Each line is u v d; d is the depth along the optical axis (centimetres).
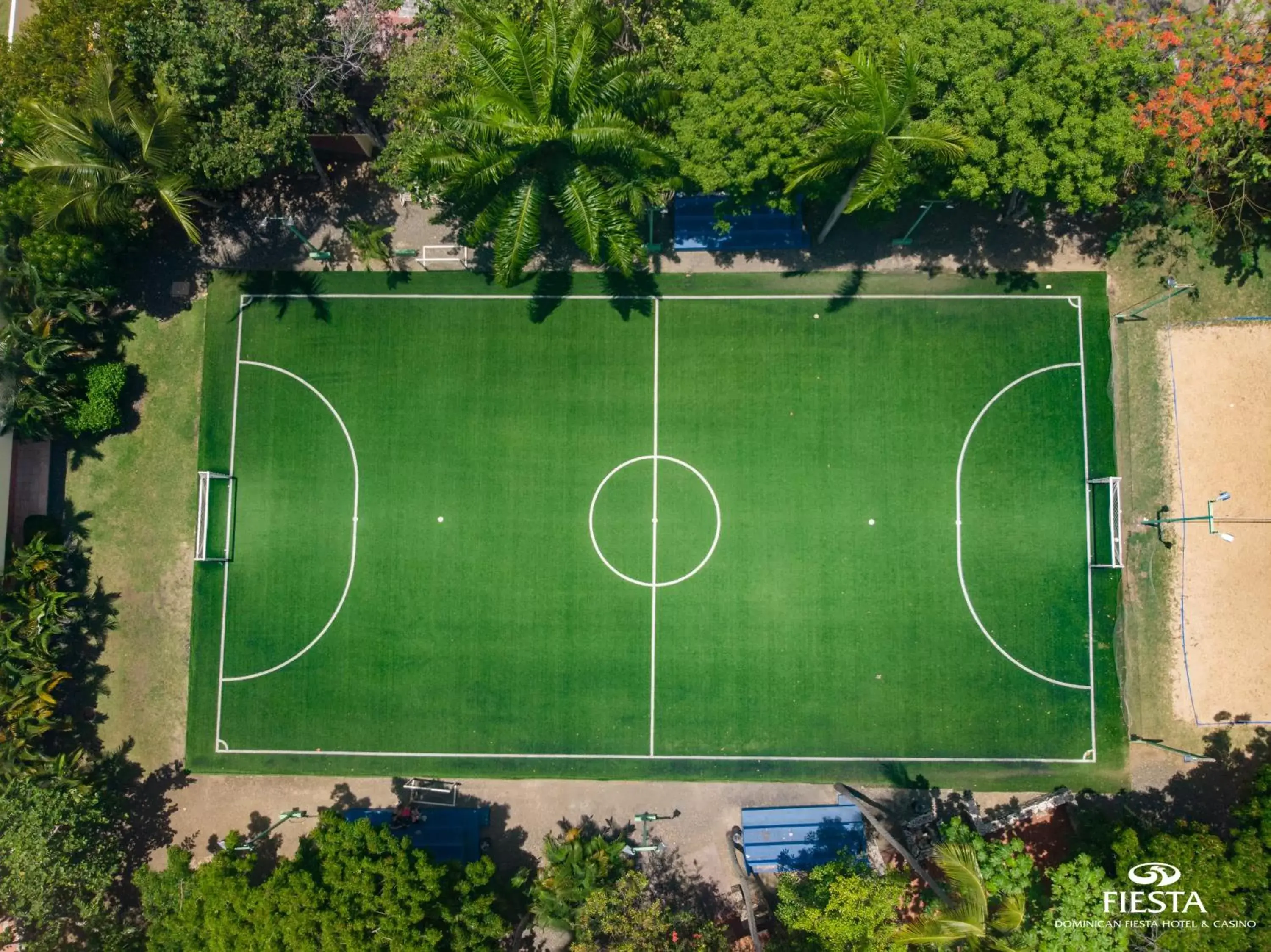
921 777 2181
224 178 1970
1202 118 1808
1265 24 1900
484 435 2259
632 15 1919
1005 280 2231
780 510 2231
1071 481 2212
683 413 2248
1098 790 2167
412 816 2145
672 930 2025
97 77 1812
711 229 2223
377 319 2278
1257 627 2191
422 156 1680
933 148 1744
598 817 2202
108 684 2252
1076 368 2225
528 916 2120
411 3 2228
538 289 2269
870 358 2239
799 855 2111
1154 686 2195
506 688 2223
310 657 2239
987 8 1803
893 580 2216
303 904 1794
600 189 1791
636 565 2234
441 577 2244
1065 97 1789
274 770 2222
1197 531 2206
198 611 2250
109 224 2039
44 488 2264
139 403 2284
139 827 2223
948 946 1739
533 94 1677
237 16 1883
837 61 1744
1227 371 2216
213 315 2280
